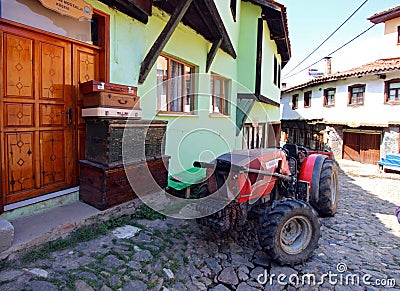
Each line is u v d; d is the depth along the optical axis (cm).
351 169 1170
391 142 1177
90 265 237
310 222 312
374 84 1259
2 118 269
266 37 962
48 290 196
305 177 460
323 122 1496
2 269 213
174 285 250
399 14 1399
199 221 308
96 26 373
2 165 270
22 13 283
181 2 408
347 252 347
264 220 296
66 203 335
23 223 273
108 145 319
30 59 293
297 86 1806
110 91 327
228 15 729
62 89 328
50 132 317
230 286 267
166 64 518
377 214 518
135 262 258
